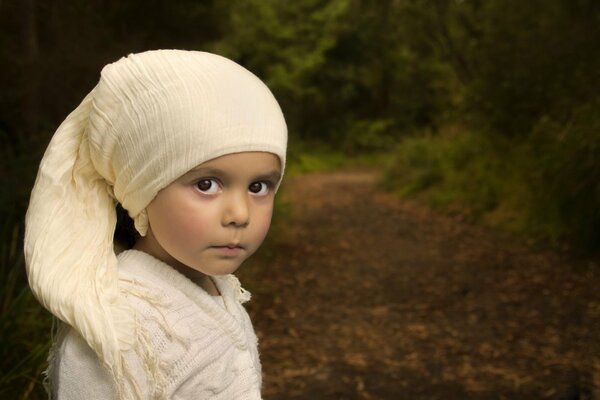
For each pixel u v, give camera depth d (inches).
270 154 34.0
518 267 268.1
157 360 33.1
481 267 274.1
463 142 467.8
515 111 396.8
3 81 225.1
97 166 35.0
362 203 482.0
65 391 32.9
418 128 984.9
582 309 214.8
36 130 215.8
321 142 968.9
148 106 32.8
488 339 195.0
